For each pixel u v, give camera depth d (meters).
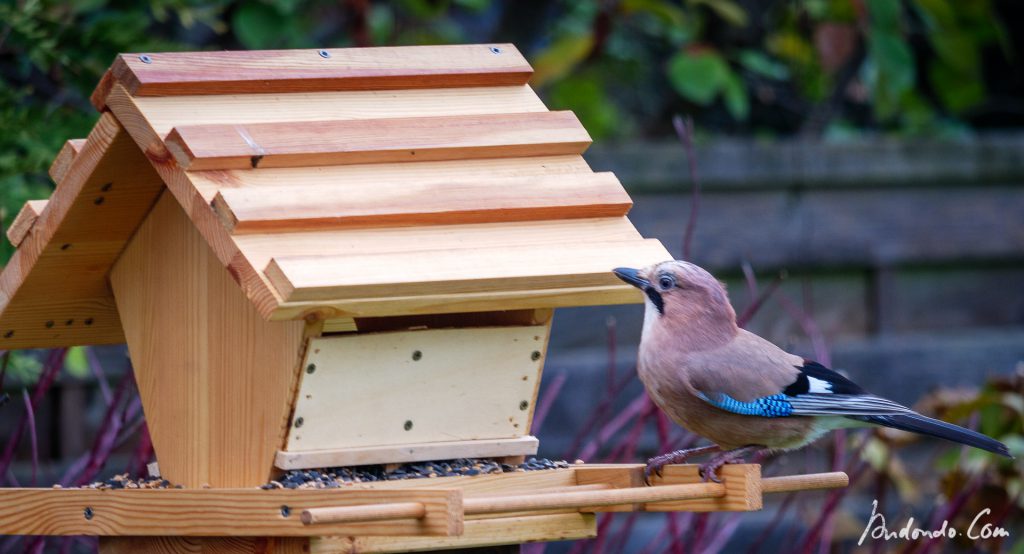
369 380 7.49
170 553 7.76
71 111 11.07
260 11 12.98
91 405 12.51
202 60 7.89
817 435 8.49
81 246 8.43
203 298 7.98
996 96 19.48
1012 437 11.33
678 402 8.47
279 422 7.37
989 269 15.47
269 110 7.87
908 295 15.18
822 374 8.45
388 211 7.29
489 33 18.16
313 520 6.07
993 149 15.34
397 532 6.44
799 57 17.05
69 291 8.82
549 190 7.86
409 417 7.66
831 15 16.44
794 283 14.69
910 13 17.83
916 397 14.55
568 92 16.23
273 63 8.06
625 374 13.66
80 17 12.22
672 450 10.15
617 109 18.34
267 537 7.24
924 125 18.02
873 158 15.02
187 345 8.15
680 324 8.49
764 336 14.51
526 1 16.86
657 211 14.32
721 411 8.36
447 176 7.88
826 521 10.35
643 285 7.71
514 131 8.21
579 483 8.02
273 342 7.43
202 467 8.05
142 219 8.45
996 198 15.39
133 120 7.54
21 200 10.33
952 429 8.05
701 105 18.08
